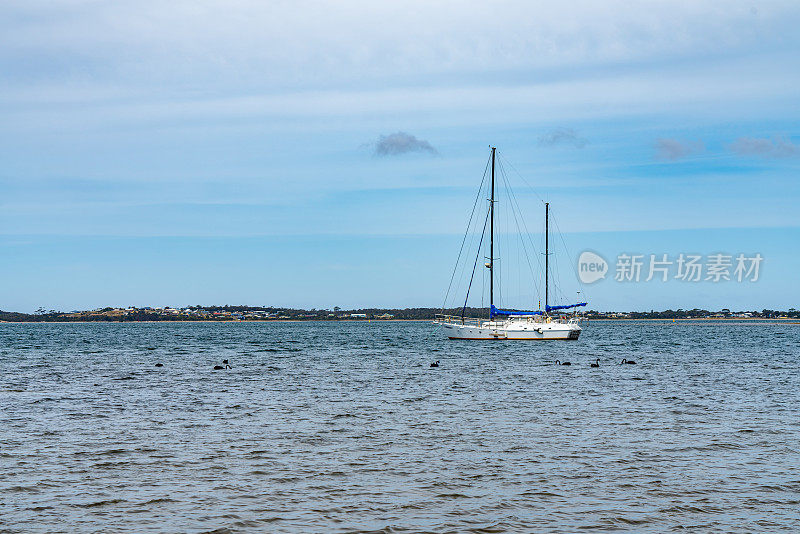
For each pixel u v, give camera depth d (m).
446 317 117.88
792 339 152.75
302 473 25.22
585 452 28.38
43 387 52.12
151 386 52.72
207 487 23.50
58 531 19.48
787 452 28.33
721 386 52.16
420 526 19.92
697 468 25.78
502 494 22.72
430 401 43.47
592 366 70.31
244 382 55.69
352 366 72.50
